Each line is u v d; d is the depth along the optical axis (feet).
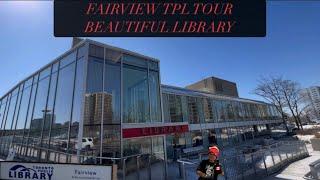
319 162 45.42
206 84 151.53
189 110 80.89
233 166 37.47
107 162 35.04
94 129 35.58
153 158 39.32
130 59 44.73
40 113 47.98
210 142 86.12
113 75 40.78
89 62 37.70
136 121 42.39
